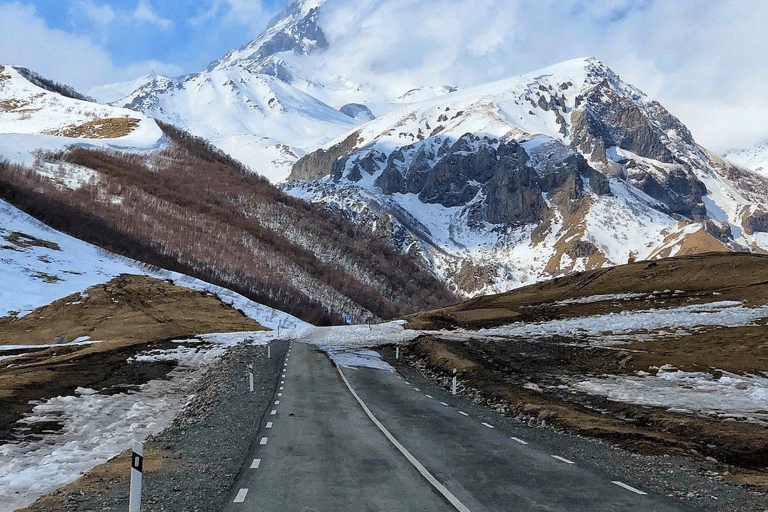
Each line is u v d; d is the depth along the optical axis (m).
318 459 15.38
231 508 11.24
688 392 28.67
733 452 17.73
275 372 37.72
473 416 23.44
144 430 23.12
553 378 34.53
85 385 33.81
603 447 17.98
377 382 33.88
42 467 16.73
